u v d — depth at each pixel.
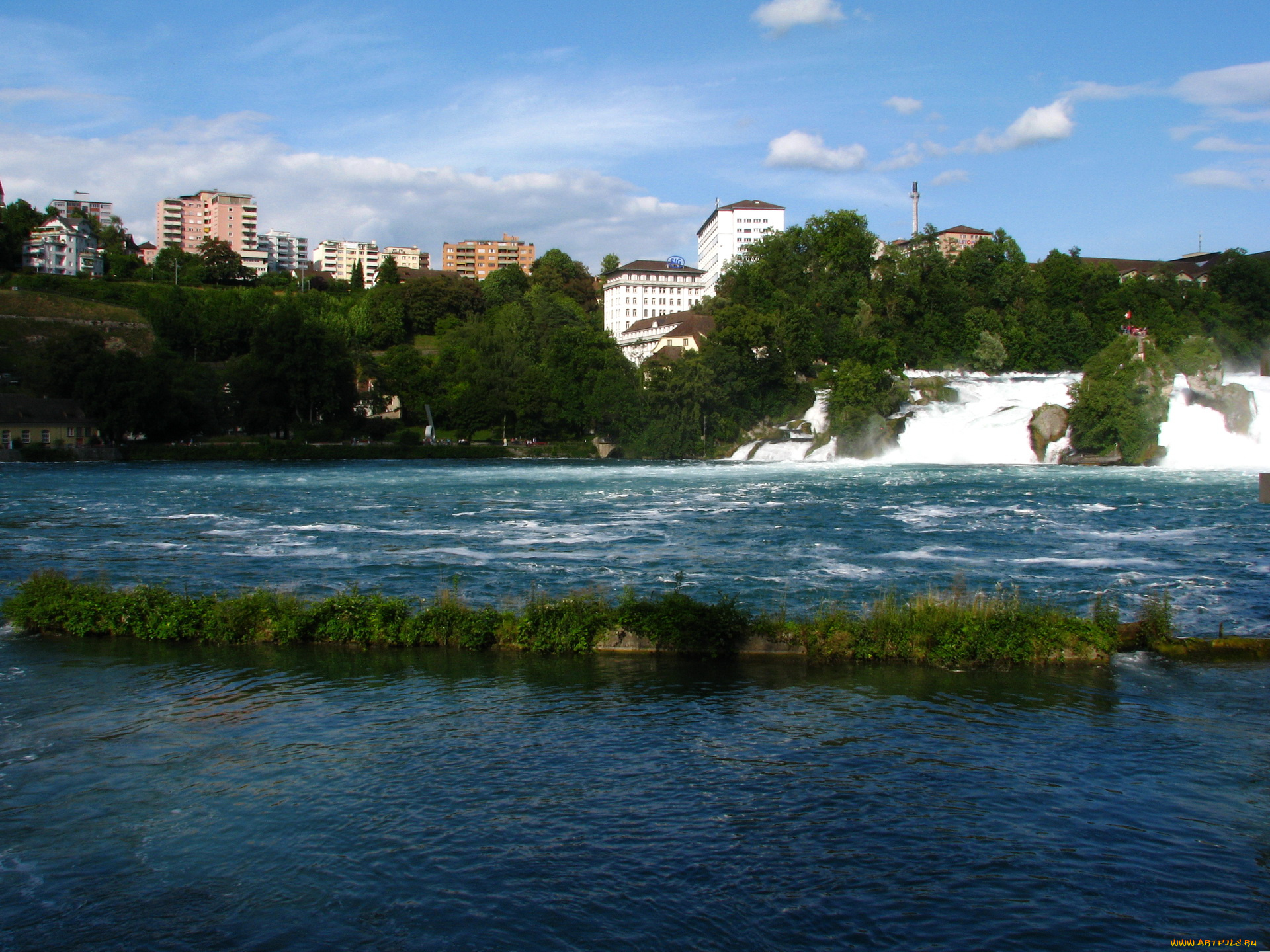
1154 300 153.62
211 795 15.77
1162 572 38.12
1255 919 12.20
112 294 180.25
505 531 50.66
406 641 25.11
